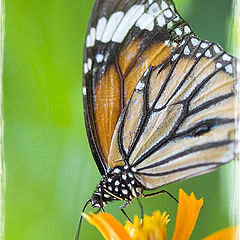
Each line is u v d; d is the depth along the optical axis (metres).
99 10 0.33
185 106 0.32
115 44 0.33
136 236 0.31
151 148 0.33
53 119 0.36
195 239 0.34
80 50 0.36
